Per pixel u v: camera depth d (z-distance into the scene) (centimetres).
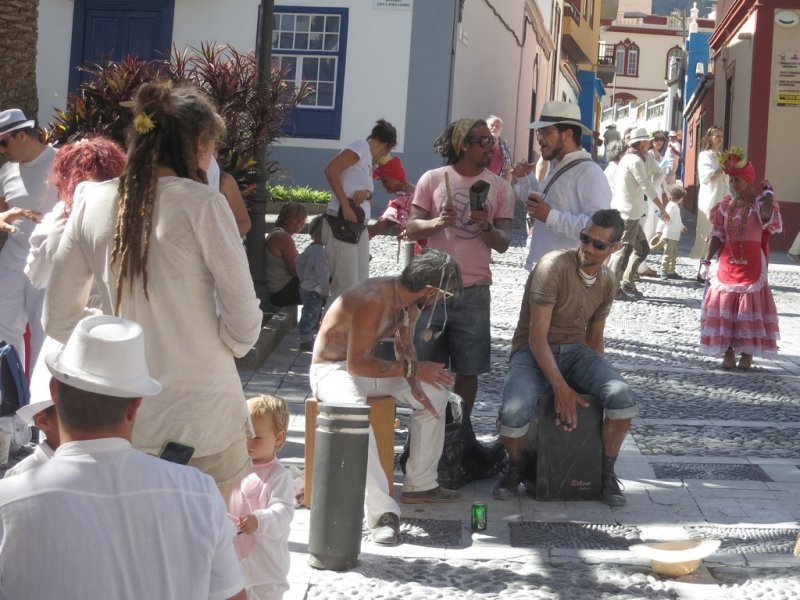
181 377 332
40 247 426
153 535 223
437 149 635
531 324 572
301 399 758
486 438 681
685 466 646
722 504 571
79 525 218
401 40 1975
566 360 587
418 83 1978
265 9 981
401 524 527
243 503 389
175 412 333
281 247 980
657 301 1340
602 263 588
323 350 529
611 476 574
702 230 1633
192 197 327
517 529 525
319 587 443
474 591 443
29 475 222
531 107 3538
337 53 1989
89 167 410
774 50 1973
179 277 328
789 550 498
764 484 609
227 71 970
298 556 479
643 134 1309
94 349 229
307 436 536
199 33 2014
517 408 558
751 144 1994
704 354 970
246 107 963
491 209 632
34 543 216
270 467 396
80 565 216
